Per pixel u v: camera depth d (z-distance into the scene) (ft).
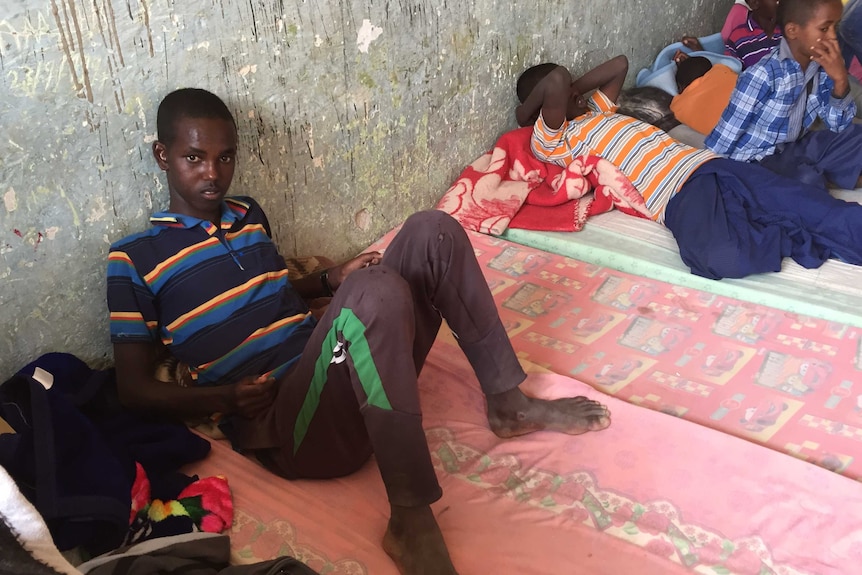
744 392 5.10
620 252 6.84
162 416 4.61
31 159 4.25
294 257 6.24
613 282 6.49
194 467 4.46
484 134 8.03
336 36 5.81
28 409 4.00
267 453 4.37
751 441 4.66
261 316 4.75
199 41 4.85
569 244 7.06
